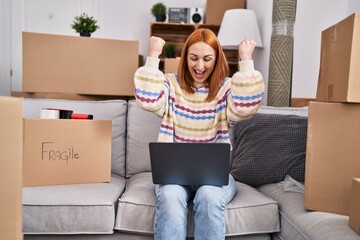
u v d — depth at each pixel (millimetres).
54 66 1996
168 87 1509
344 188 1216
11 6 3930
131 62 2059
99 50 2029
